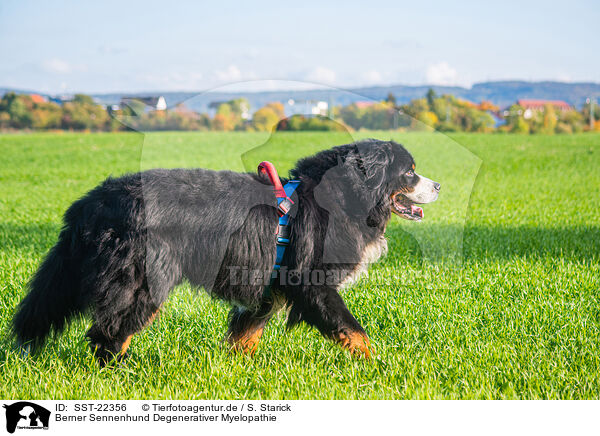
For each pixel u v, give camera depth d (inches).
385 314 184.9
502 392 137.1
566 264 234.8
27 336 149.5
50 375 141.5
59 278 146.9
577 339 161.5
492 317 178.7
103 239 140.6
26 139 1074.7
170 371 145.7
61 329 151.6
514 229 307.3
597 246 266.7
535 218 343.0
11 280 212.7
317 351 158.2
